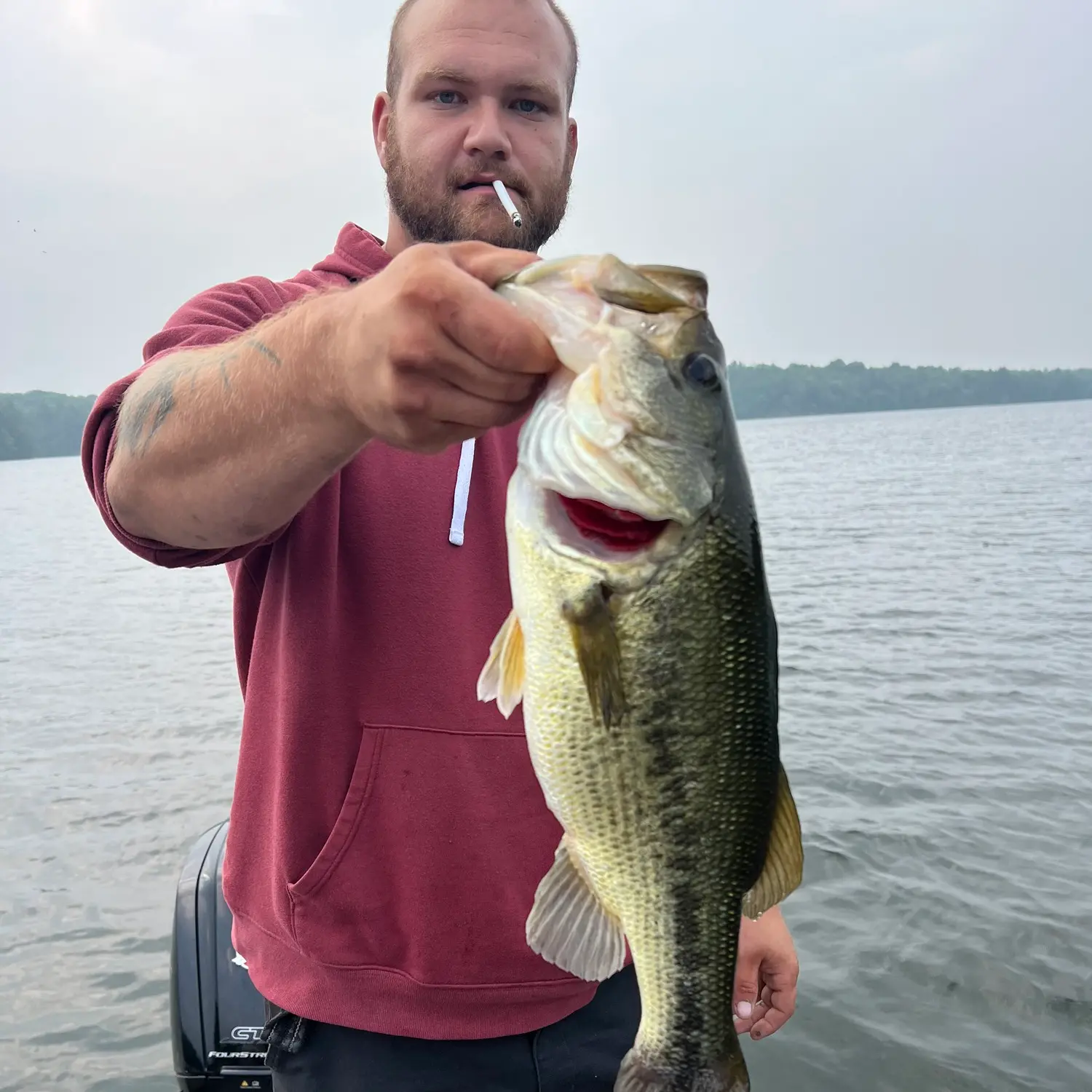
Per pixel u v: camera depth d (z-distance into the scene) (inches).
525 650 66.6
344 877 78.2
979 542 786.2
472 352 46.6
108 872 237.1
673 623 65.7
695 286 65.1
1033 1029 168.6
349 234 96.7
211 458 55.9
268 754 81.9
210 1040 112.9
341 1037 79.6
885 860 225.3
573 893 70.9
